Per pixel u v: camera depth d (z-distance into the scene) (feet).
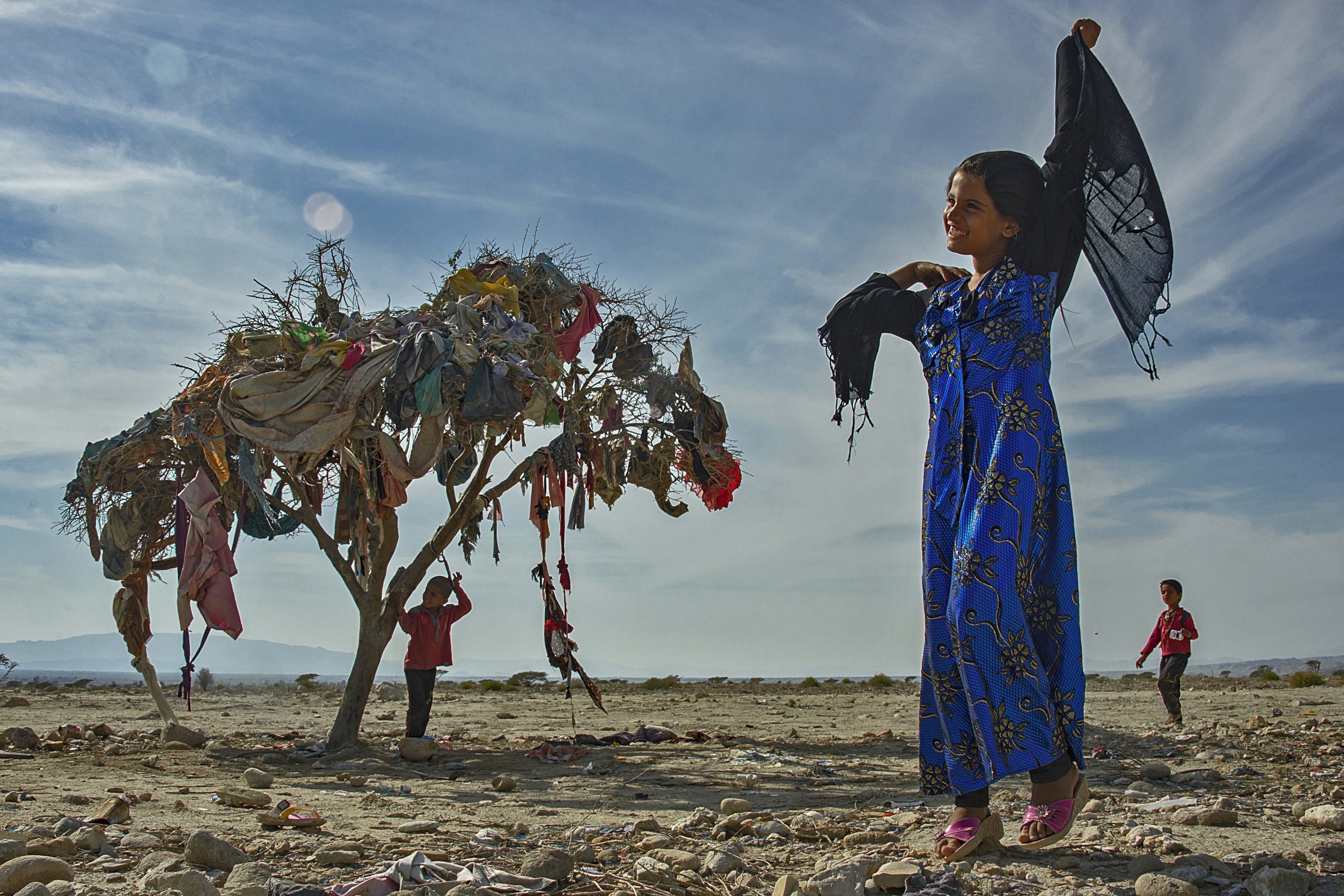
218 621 33.96
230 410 32.76
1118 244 13.15
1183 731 36.83
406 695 76.48
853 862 11.74
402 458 33.40
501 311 35.01
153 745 37.32
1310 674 83.56
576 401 40.19
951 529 12.16
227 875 12.93
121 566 40.52
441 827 18.04
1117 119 12.94
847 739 41.78
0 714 55.88
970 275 13.83
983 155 12.48
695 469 43.01
